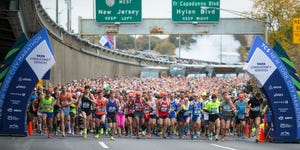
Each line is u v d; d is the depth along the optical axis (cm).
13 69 2905
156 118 3416
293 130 2845
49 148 2284
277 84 2842
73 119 3309
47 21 4809
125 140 2886
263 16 5184
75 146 2398
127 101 3291
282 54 2908
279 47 2906
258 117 2967
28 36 4528
